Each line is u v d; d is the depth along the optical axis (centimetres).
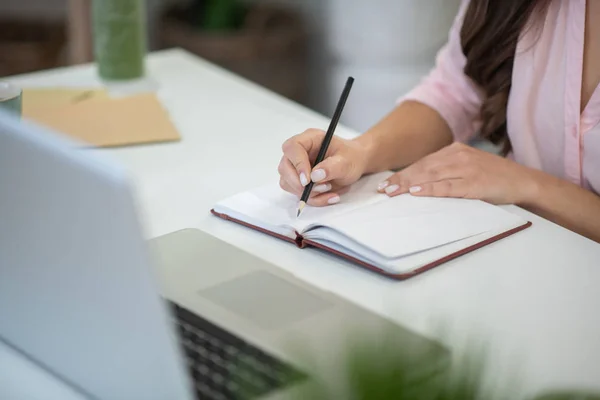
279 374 92
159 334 83
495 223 132
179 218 136
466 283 118
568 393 90
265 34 344
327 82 361
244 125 178
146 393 89
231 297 110
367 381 72
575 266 124
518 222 134
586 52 154
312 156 142
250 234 131
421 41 338
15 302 98
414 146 168
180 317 104
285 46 346
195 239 128
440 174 142
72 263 87
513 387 94
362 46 349
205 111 185
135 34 197
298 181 134
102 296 86
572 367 100
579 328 108
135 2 196
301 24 363
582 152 157
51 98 186
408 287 116
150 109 181
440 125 174
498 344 104
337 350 98
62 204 83
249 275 117
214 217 137
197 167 157
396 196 139
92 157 79
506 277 120
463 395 76
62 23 336
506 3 158
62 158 81
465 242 126
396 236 123
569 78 155
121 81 199
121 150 163
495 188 142
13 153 85
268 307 108
